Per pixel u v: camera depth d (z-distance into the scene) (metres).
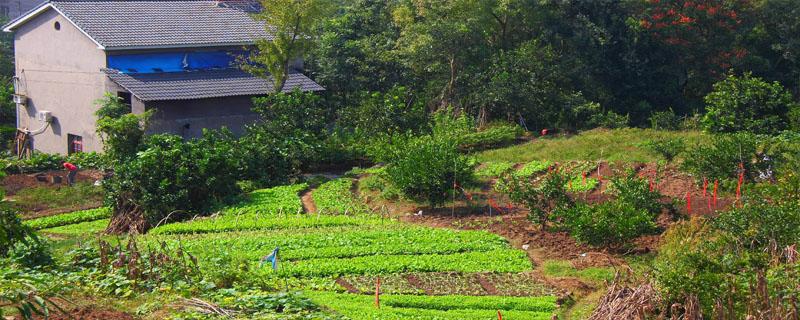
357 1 50.22
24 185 33.34
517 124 40.75
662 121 39.03
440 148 27.75
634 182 23.64
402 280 19.19
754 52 47.38
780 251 17.39
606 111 45.31
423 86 45.66
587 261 20.77
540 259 21.31
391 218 26.38
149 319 13.57
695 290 14.41
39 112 43.31
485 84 41.72
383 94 44.03
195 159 28.83
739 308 14.12
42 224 28.33
